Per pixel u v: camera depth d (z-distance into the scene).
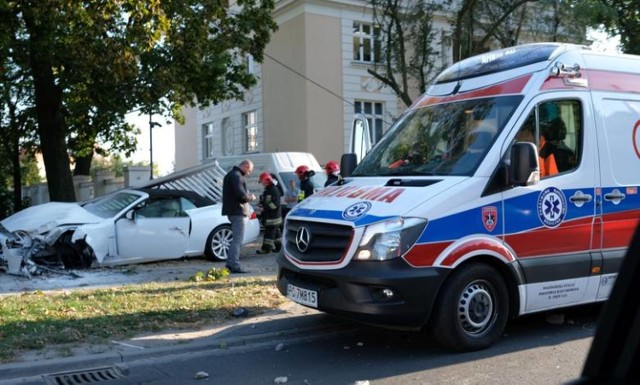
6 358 5.57
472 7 16.58
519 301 5.95
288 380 5.24
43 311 7.25
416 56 17.81
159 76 15.86
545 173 6.14
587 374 1.81
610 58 6.84
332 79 24.98
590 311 7.54
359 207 5.73
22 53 15.05
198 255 11.78
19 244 10.08
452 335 5.66
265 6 17.97
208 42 16.67
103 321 6.85
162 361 5.82
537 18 16.78
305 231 5.88
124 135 23.45
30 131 23.73
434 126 6.63
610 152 6.57
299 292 5.95
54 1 13.18
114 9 13.05
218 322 6.96
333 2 24.84
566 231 6.19
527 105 6.11
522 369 5.36
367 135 12.95
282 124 26.22
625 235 6.57
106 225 10.60
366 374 5.34
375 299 5.41
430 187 5.75
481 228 5.72
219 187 14.04
